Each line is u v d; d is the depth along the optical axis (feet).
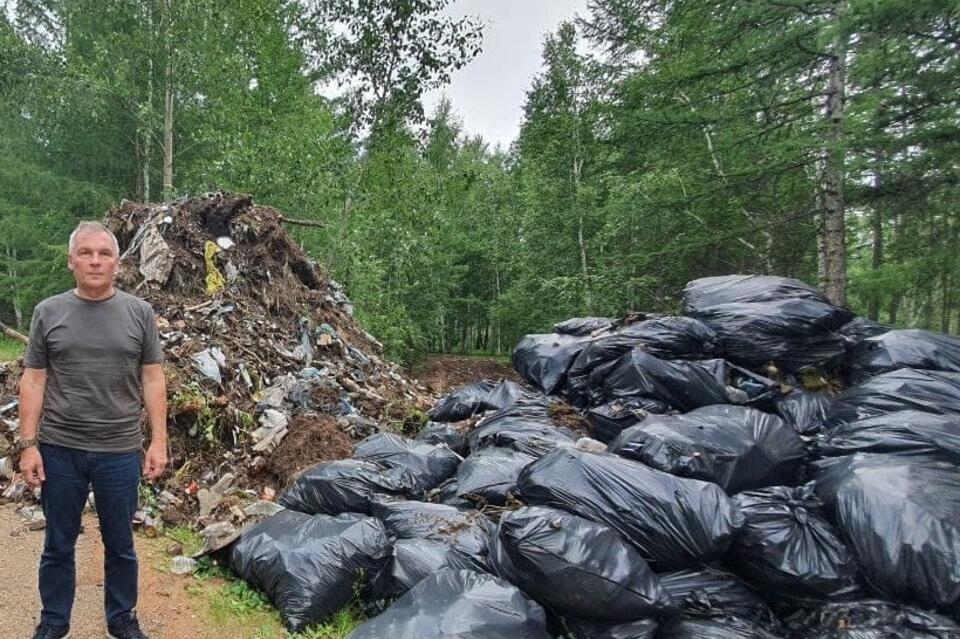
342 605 9.23
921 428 9.63
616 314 41.01
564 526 7.97
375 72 32.71
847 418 11.16
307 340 21.45
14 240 52.01
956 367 11.98
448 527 9.78
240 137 36.17
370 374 22.43
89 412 7.24
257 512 11.55
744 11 24.30
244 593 9.61
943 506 7.53
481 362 63.16
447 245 64.23
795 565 7.99
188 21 38.93
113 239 7.43
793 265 33.86
